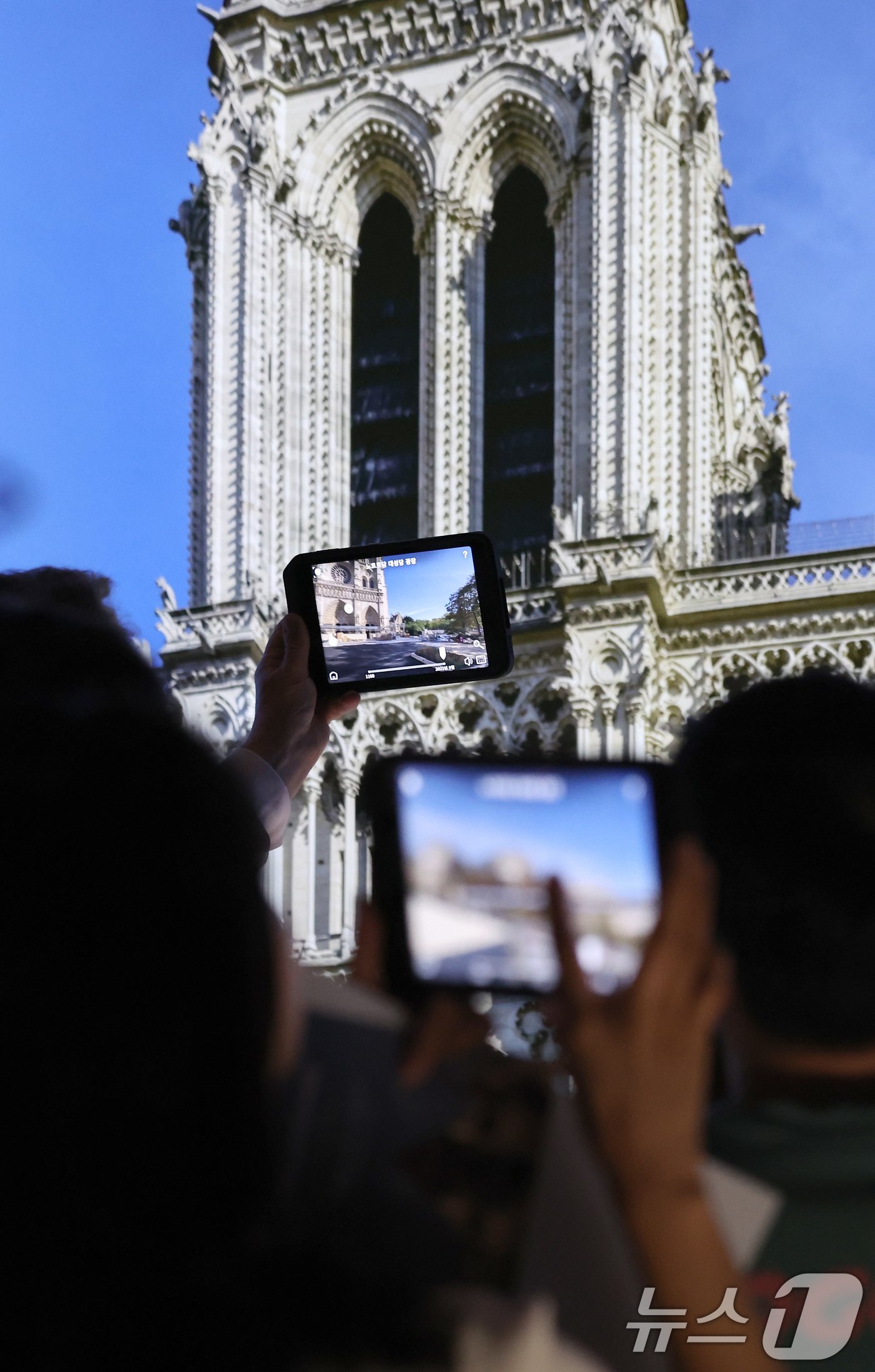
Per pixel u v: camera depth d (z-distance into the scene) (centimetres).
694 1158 320
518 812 344
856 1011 337
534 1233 318
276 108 6253
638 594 5056
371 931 346
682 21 6525
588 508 5459
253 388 5869
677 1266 313
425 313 6075
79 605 517
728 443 7206
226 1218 287
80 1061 278
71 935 282
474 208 6116
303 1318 285
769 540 6988
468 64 6159
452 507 5888
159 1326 271
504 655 698
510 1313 297
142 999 283
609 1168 319
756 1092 354
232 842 297
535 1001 337
